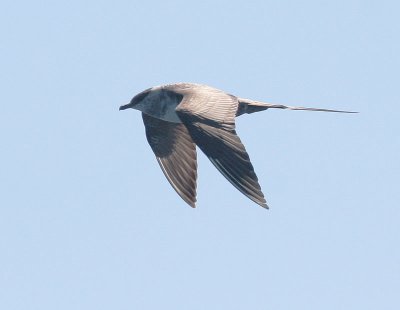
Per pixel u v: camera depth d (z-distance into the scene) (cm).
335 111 2328
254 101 2303
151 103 2370
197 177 2361
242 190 1898
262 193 1888
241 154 1931
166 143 2400
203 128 1975
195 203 2347
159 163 2398
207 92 2081
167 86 2359
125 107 2400
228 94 2097
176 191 2367
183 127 2384
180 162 2383
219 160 1931
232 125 1981
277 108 2300
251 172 1909
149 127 2405
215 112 2011
